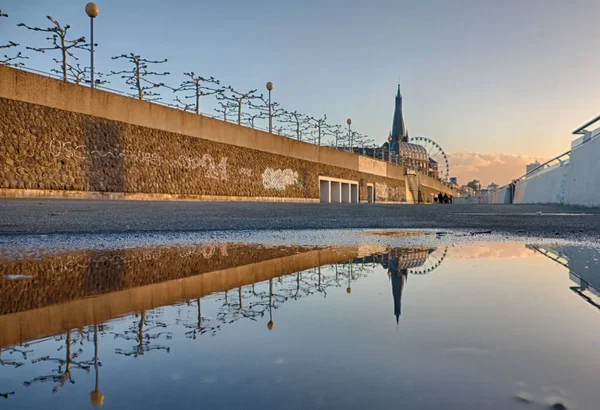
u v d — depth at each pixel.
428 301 1.98
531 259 3.73
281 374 1.07
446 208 20.12
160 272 3.02
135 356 1.22
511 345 1.30
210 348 1.28
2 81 17.33
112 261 3.66
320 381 1.02
